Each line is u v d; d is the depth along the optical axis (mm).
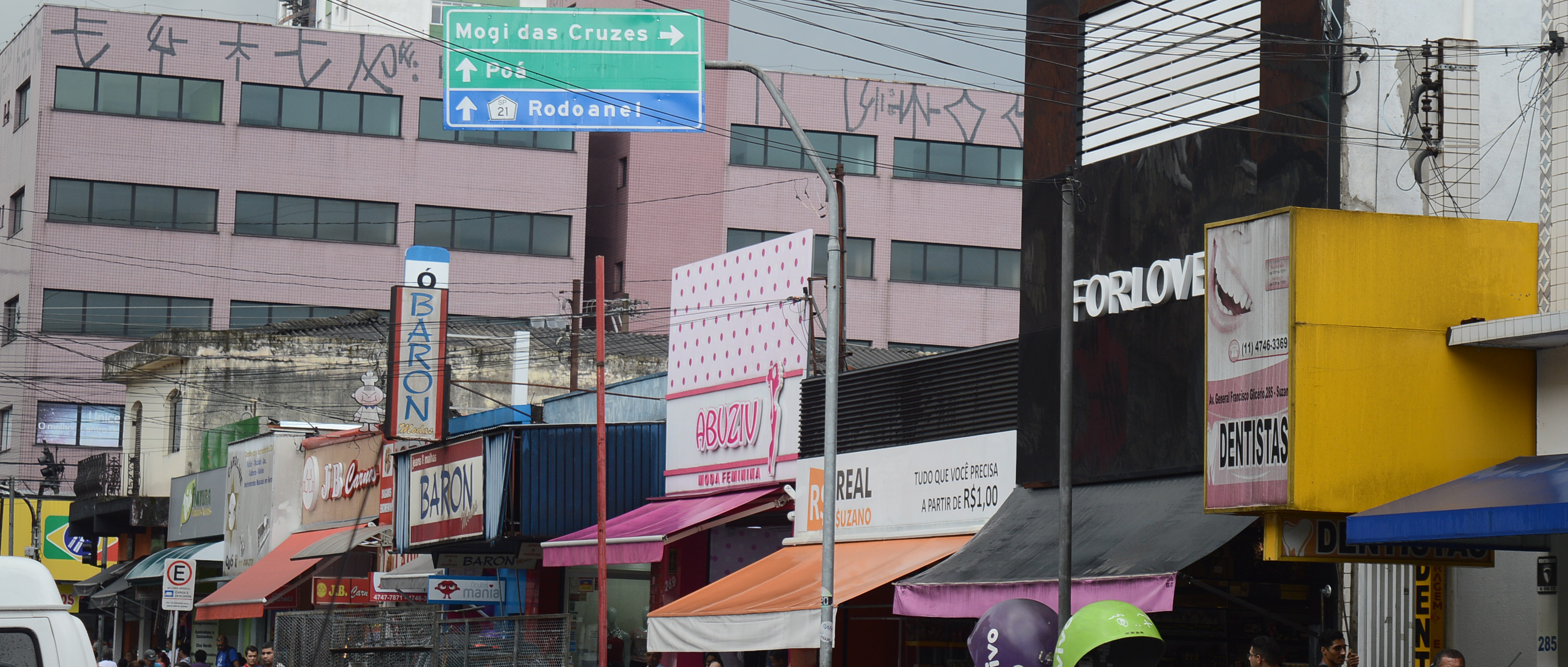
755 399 23344
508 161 60281
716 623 18422
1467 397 12750
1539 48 13180
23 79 59719
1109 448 16375
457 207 59875
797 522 21844
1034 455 17438
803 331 22359
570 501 25781
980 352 18828
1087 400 16781
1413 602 14297
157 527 44406
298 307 58969
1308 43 14711
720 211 60750
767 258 23312
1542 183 13086
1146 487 15758
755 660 23297
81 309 57781
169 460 44031
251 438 37688
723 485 24000
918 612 16344
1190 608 16328
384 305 59312
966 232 62281
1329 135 14398
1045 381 17422
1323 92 14516
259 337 42938
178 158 58594
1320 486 12367
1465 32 14891
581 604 27828
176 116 58812
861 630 20922
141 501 43094
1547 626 12680
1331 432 12453
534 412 30578
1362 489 12445
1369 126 14523
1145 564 13703
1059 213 17453
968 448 18781
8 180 60281
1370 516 11945
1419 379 12688
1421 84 14617
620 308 43281
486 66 17469
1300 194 14578
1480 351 12820
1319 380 12477
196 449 42531
